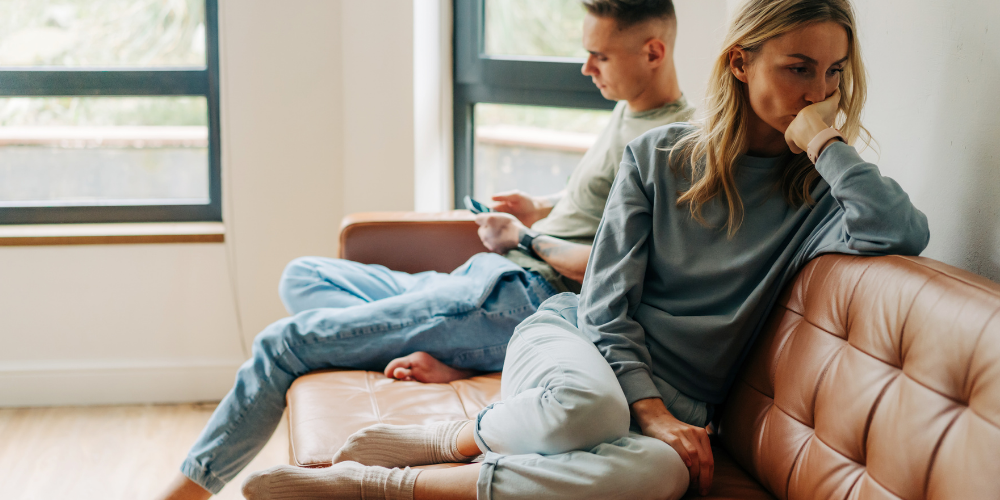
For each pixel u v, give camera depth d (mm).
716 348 1249
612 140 1771
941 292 938
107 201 2602
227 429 1559
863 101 1206
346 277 1771
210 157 2611
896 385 961
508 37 2418
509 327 1634
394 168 2453
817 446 1056
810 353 1116
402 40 2363
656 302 1303
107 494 1901
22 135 2539
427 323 1603
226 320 2557
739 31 1180
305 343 1573
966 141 1169
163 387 2521
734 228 1244
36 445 2170
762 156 1275
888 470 931
